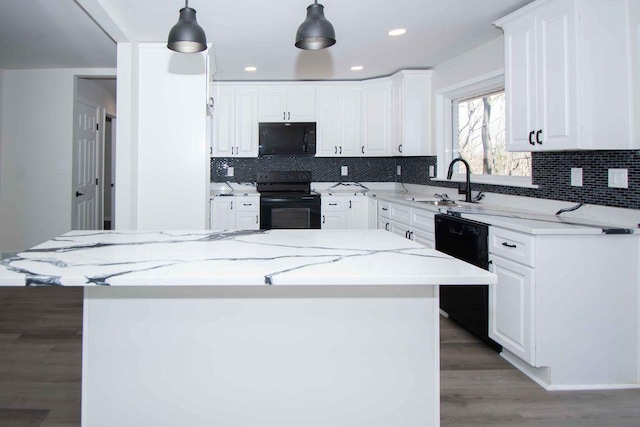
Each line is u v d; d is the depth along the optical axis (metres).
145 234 1.94
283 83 4.95
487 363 2.57
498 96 3.59
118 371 1.47
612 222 2.40
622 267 2.25
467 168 3.60
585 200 2.58
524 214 2.84
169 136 3.50
